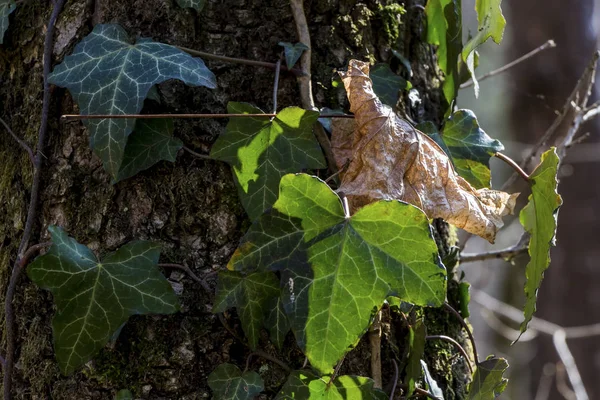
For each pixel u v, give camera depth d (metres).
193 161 0.50
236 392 0.48
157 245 0.48
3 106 0.53
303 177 0.46
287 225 0.46
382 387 0.51
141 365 0.49
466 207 0.49
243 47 0.51
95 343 0.47
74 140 0.50
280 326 0.48
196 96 0.50
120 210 0.49
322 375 0.47
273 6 0.52
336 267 0.46
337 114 0.49
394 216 0.46
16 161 0.52
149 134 0.49
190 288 0.49
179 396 0.49
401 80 0.53
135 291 0.48
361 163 0.48
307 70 0.51
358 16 0.53
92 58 0.49
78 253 0.48
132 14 0.50
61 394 0.49
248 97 0.51
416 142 0.49
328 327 0.46
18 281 0.51
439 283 0.46
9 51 0.53
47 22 0.52
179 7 0.50
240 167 0.49
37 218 0.50
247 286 0.48
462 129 0.54
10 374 0.50
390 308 0.52
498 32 0.50
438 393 0.51
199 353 0.49
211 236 0.50
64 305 0.47
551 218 0.49
